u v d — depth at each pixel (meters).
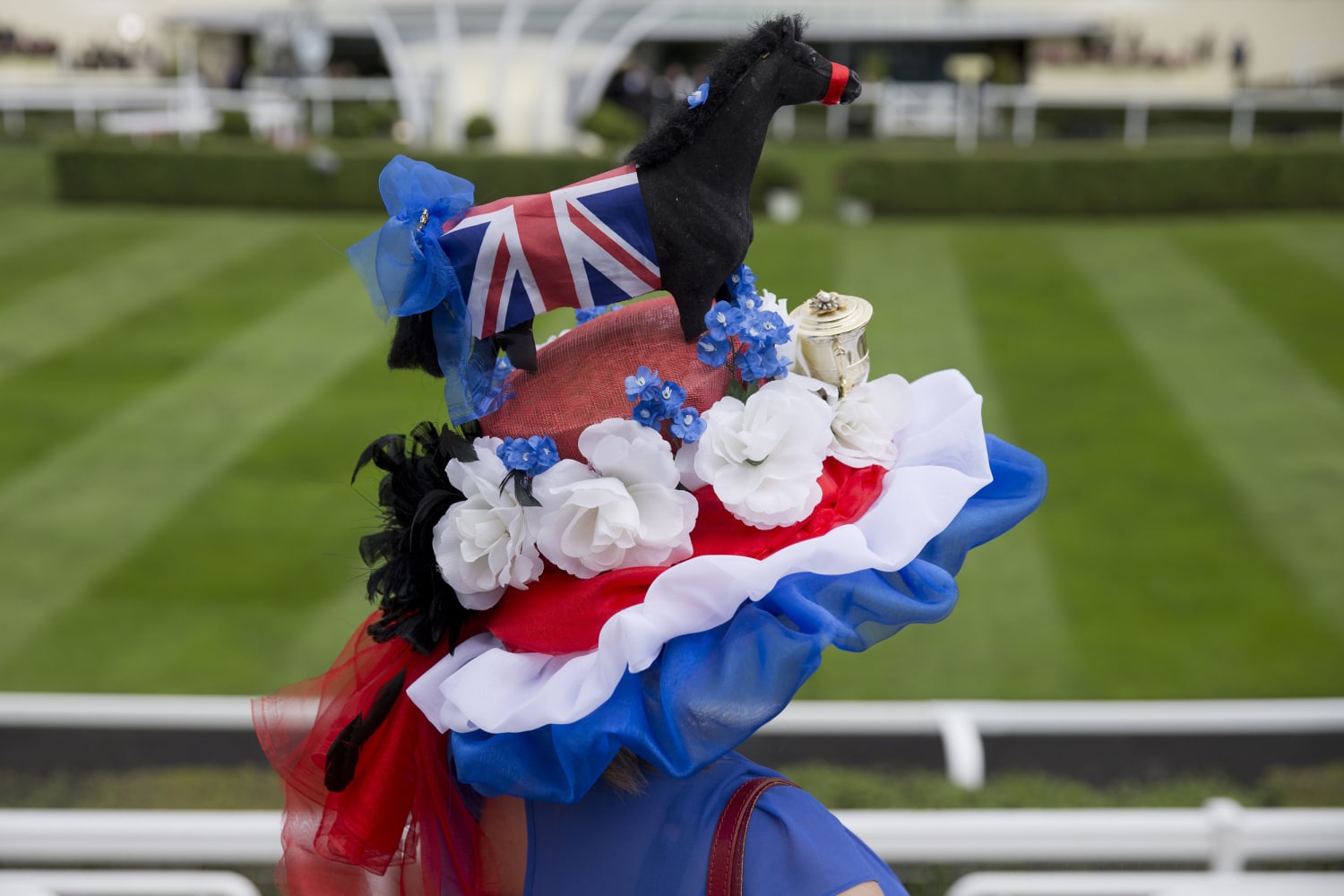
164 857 2.90
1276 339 11.22
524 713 1.05
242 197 17.64
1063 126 25.38
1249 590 6.87
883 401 1.27
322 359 10.90
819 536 1.13
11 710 4.08
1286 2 27.31
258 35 30.31
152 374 10.60
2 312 12.34
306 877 1.36
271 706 1.38
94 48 29.66
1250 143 17.27
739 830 1.06
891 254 14.56
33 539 7.56
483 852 1.26
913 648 6.29
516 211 1.10
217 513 7.89
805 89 1.12
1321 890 2.53
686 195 1.10
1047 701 5.78
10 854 2.88
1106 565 7.18
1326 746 5.17
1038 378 10.42
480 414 1.15
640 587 1.09
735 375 1.17
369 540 1.24
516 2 23.67
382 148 18.08
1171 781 4.88
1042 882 2.80
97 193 17.59
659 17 24.95
